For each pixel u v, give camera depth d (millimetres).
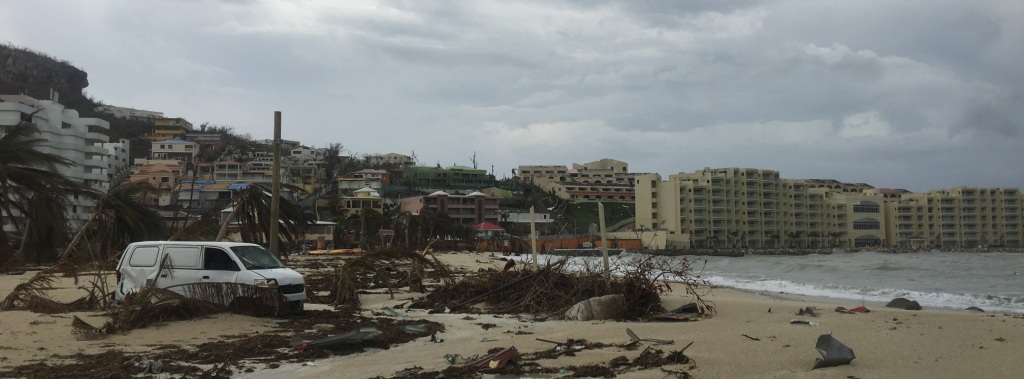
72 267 15578
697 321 14047
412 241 83062
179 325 11906
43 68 172875
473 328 13242
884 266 54625
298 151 176750
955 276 39875
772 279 38062
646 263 16469
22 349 9398
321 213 117438
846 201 154000
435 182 164500
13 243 38938
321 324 12953
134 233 35188
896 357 9227
